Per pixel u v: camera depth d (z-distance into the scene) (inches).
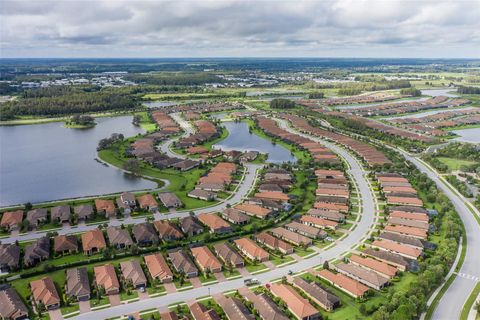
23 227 7460.6
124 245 6850.4
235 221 7815.0
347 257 6550.2
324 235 7239.2
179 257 6314.0
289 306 5206.7
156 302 5359.3
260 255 6461.6
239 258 6323.8
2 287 5590.6
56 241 6815.9
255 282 5826.8
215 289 5674.2
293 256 6624.0
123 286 5723.4
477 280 5900.6
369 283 5767.7
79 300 5388.8
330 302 5216.5
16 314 4997.5
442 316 5078.7
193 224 7465.6
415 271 6127.0
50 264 6205.7
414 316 4992.6
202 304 5206.7
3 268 6127.0
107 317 5049.2
